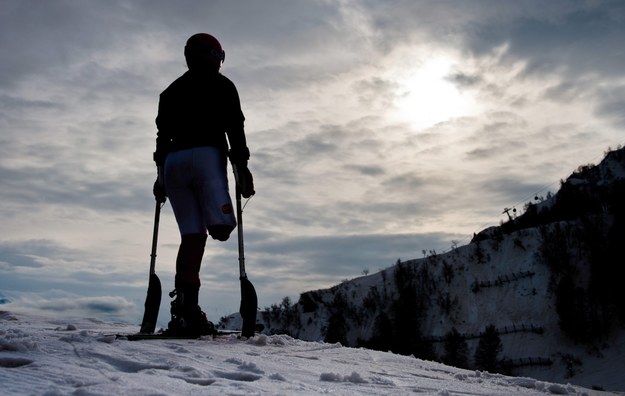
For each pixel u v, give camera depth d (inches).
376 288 4630.9
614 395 146.5
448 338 3759.8
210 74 195.5
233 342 173.2
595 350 3122.5
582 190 4419.3
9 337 137.6
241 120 196.7
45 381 85.2
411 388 110.8
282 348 170.1
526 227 4520.2
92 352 120.4
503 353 3400.6
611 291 3262.8
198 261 186.7
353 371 127.4
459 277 4212.6
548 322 3457.2
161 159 197.9
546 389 141.1
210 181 187.3
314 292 5054.1
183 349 138.5
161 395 76.5
